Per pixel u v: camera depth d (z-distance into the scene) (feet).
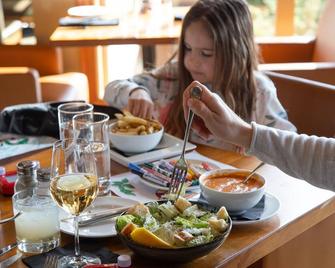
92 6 10.50
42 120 5.08
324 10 9.77
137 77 6.13
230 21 5.36
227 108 3.70
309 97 5.45
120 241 3.18
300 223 3.47
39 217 3.04
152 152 4.53
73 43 8.23
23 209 3.07
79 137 3.83
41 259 2.96
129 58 12.02
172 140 4.81
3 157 4.49
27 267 2.91
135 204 3.45
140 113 5.17
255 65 5.78
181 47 5.57
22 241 3.07
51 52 10.77
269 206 3.54
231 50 5.38
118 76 12.27
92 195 3.04
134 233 2.85
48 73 10.91
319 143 3.61
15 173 4.09
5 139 4.95
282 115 5.52
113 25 9.12
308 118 5.48
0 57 10.85
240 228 3.31
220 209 3.11
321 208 3.63
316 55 9.77
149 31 8.65
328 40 9.57
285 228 3.34
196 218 3.08
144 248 2.80
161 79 6.03
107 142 3.90
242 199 3.33
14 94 9.12
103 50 12.07
